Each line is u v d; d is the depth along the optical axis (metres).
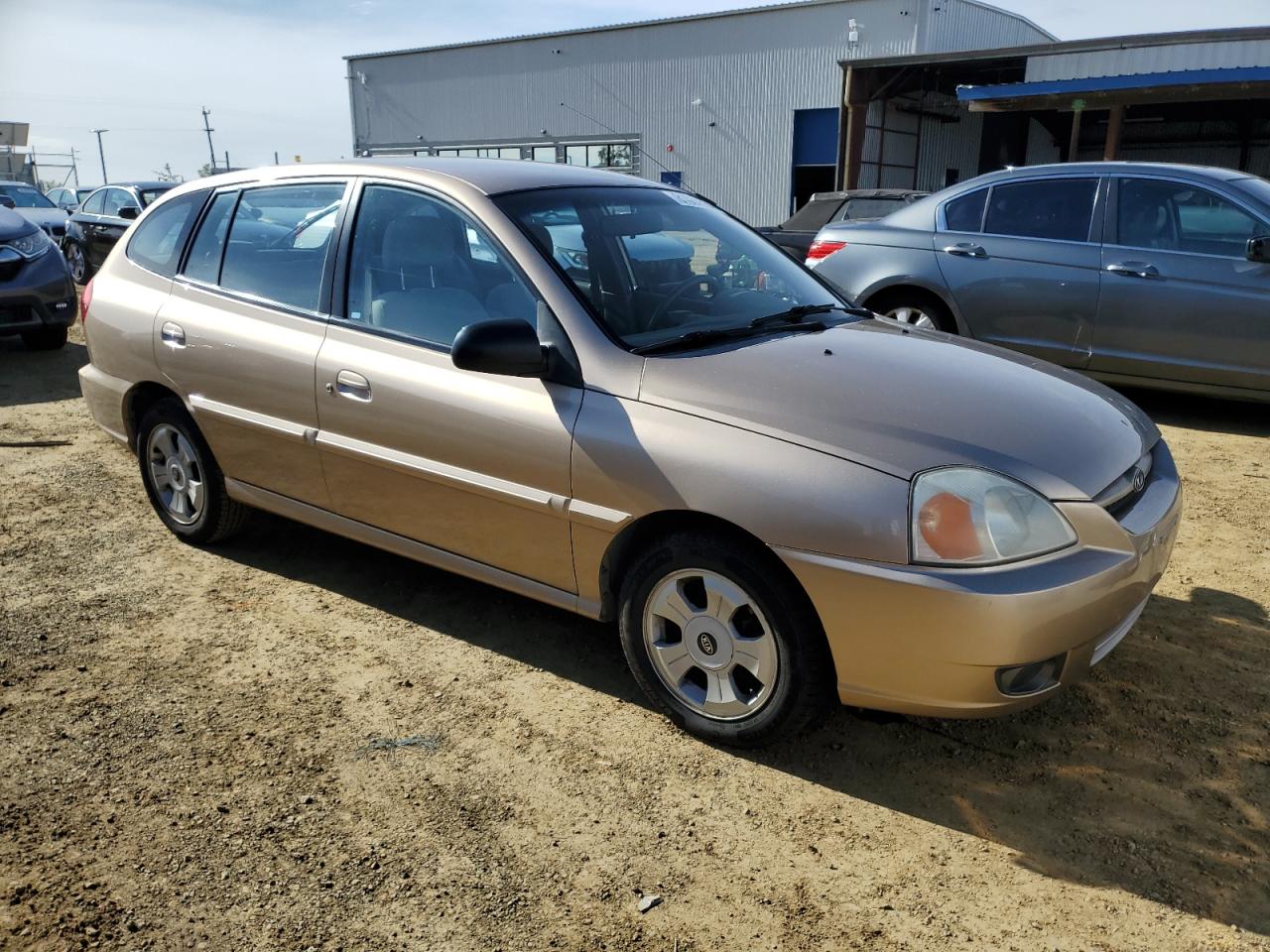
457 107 38.12
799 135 30.94
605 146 34.97
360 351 3.45
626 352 2.96
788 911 2.29
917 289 7.12
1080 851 2.49
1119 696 3.19
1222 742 2.94
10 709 3.13
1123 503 2.75
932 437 2.59
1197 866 2.43
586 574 3.03
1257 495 5.05
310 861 2.45
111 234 14.13
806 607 2.63
